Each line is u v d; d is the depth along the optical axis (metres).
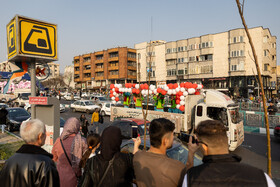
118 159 2.01
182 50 49.75
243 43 41.09
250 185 1.23
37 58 6.28
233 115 8.30
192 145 2.02
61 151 3.06
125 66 62.78
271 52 47.88
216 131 1.44
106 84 68.19
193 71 47.72
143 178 1.80
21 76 6.68
